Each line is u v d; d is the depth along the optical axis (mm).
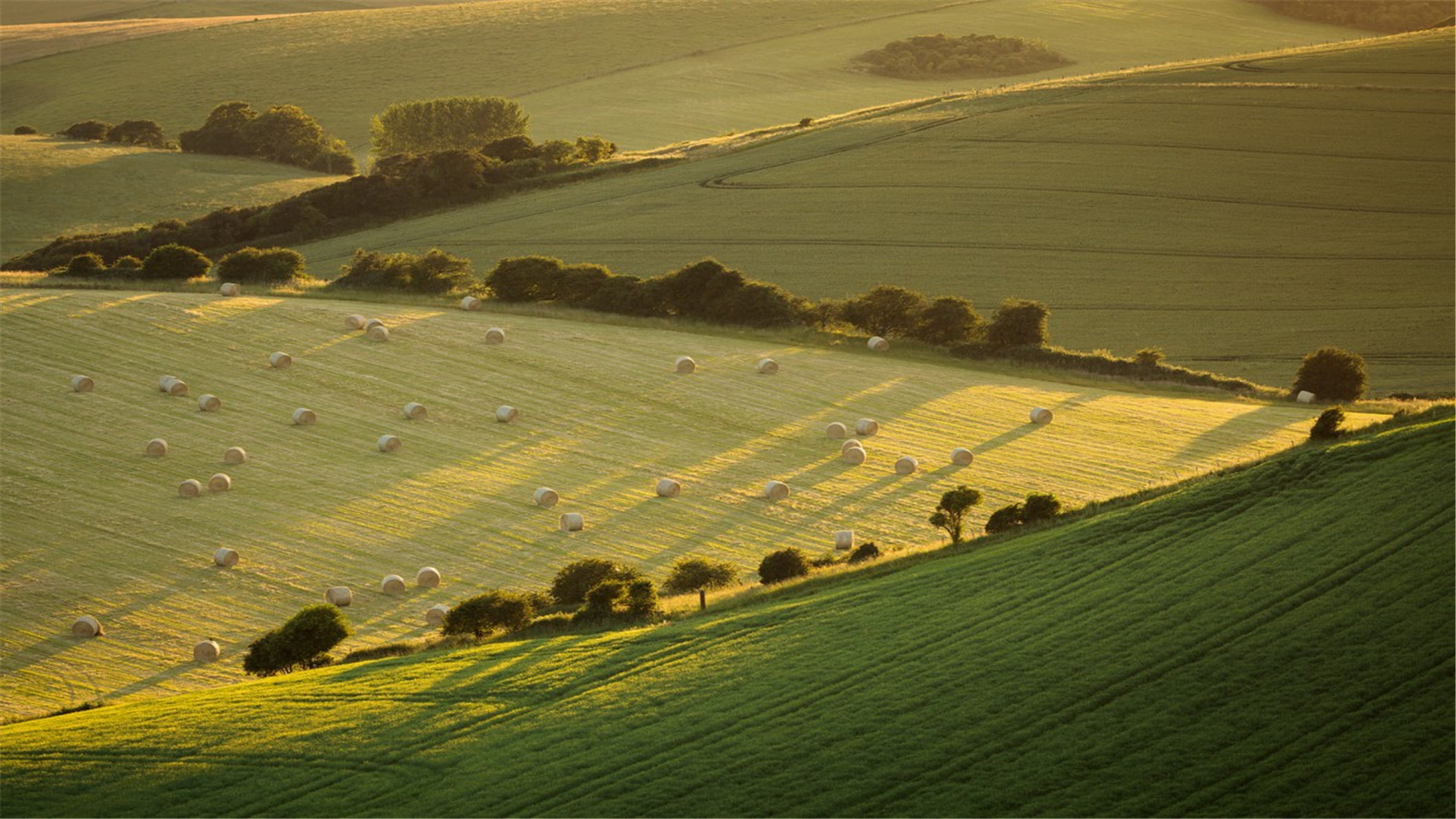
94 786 64000
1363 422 131875
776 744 62031
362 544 107188
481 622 89312
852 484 121188
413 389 140125
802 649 72812
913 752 59938
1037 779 56594
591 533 110375
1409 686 59031
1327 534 75188
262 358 144750
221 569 102312
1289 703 59562
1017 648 68500
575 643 79312
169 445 123188
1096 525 85625
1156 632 67750
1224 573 73188
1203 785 54812
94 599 97375
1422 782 52938
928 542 107875
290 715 71188
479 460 124562
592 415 136125
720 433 132750
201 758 66312
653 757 62312
